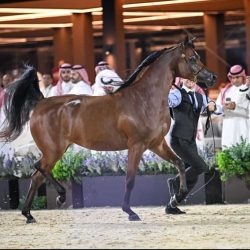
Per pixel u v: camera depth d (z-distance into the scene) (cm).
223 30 3597
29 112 1678
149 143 1616
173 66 1616
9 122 1678
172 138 1691
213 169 1838
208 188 1836
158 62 1617
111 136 1623
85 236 1423
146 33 4206
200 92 1808
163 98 1612
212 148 1936
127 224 1556
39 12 3125
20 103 1677
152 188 1839
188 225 1520
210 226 1499
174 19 3616
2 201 1934
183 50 1611
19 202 1930
